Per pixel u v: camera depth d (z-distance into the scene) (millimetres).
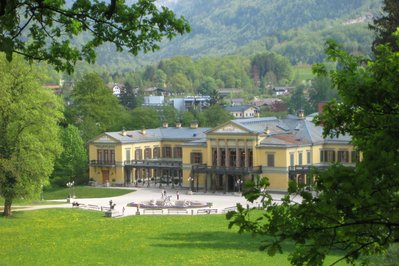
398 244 31078
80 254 62625
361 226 14297
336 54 17234
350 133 17109
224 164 124812
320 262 14539
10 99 84062
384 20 73438
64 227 80750
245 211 15188
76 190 126500
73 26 20031
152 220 87438
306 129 125562
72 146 135375
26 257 61031
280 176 117625
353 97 15484
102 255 62094
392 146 14648
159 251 63781
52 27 20188
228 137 123250
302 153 120500
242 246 66062
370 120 15820
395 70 15461
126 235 74250
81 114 159500
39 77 88000
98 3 19766
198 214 94125
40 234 75125
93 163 138375
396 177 14297
